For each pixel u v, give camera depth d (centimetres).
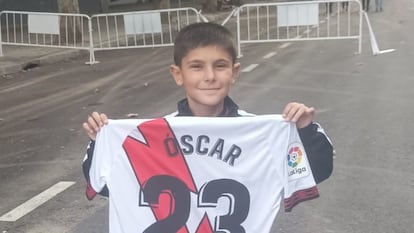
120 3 3155
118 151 263
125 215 264
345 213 457
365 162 568
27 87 1108
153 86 1039
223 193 262
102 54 1559
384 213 454
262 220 262
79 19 1619
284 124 256
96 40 1712
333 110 781
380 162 566
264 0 3641
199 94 254
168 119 261
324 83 977
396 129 678
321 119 734
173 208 263
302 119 255
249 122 257
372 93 881
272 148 258
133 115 818
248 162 260
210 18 2439
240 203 262
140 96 955
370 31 1320
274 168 259
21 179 570
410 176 527
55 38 1628
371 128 686
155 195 263
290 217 454
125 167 263
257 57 1320
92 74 1228
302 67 1155
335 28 1839
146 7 3103
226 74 254
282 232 429
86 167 268
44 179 566
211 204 263
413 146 612
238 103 846
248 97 886
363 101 829
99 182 265
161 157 262
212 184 262
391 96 855
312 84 973
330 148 258
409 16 2211
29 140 714
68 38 1606
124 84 1080
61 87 1086
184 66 254
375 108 784
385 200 477
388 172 539
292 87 952
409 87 915
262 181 261
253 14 2739
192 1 3425
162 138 262
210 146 261
